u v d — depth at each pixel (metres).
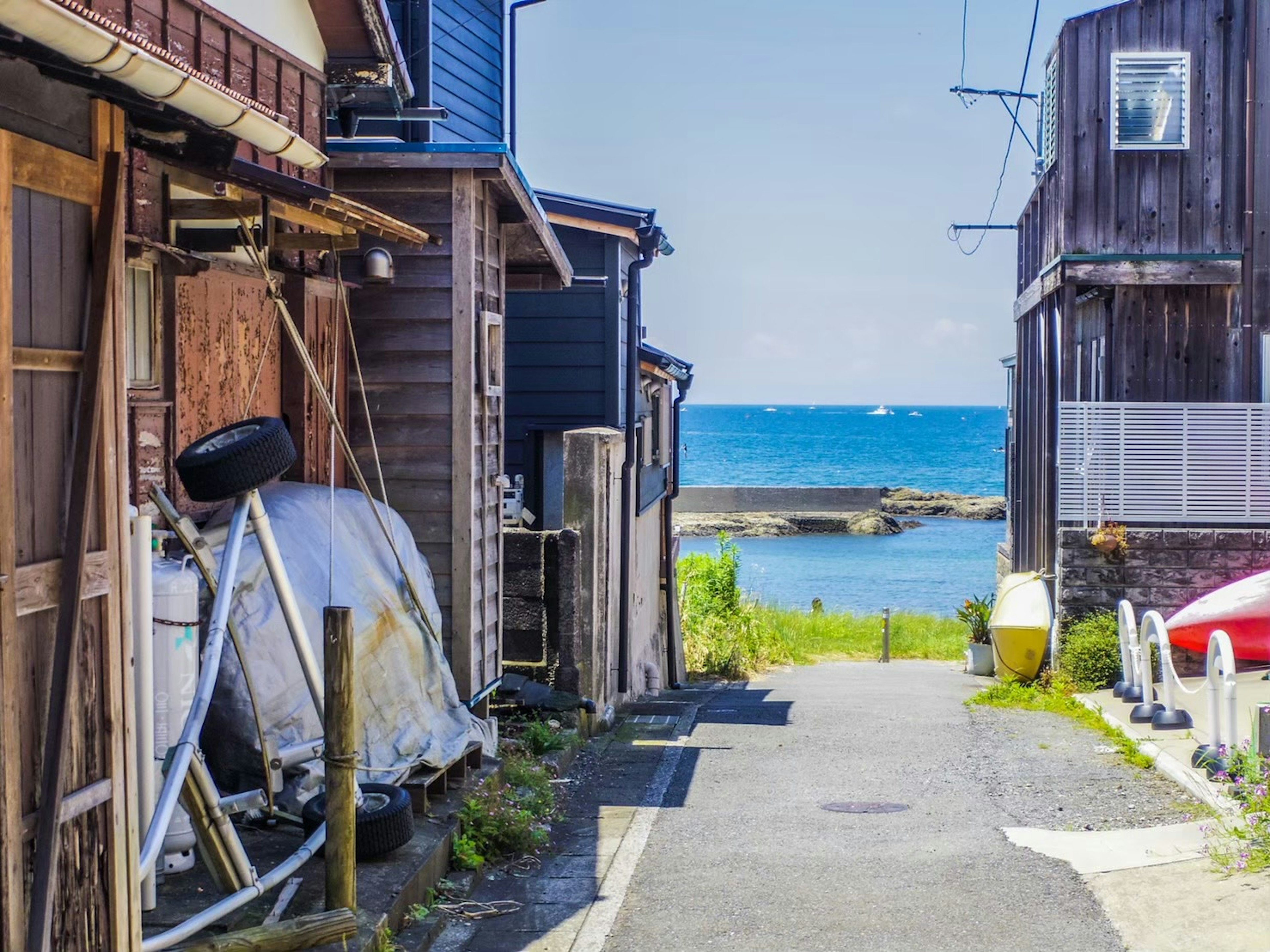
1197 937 6.01
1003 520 71.25
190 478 6.04
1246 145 15.12
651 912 6.80
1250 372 15.16
